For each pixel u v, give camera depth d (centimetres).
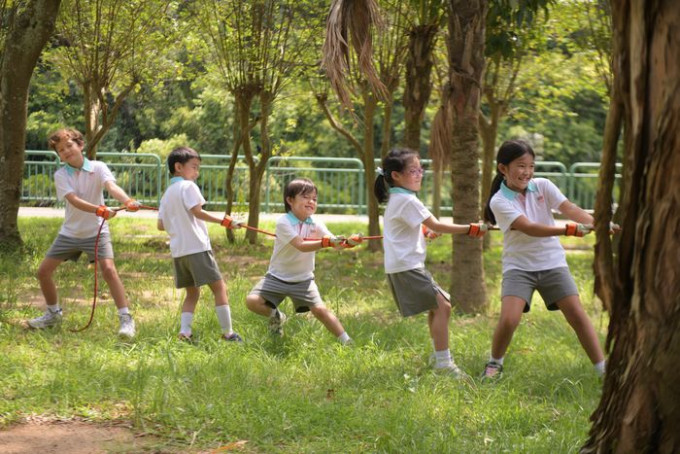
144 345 643
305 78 1396
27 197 1958
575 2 1270
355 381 572
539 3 900
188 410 492
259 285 693
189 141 2239
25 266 1003
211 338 678
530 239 605
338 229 1642
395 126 2194
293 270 686
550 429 480
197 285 679
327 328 688
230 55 1367
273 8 1276
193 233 683
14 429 464
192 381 542
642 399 329
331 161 2078
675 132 311
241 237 1473
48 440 450
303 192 689
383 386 568
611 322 347
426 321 788
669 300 320
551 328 784
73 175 705
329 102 1555
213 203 1945
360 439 464
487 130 1353
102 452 436
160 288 922
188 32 1359
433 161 930
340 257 1263
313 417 483
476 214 864
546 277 606
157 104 2258
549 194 621
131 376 547
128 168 2002
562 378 596
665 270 320
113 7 1248
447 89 873
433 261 1260
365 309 849
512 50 970
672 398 322
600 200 352
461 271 866
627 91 329
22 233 1350
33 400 500
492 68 1383
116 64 1291
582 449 357
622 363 341
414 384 559
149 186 1986
